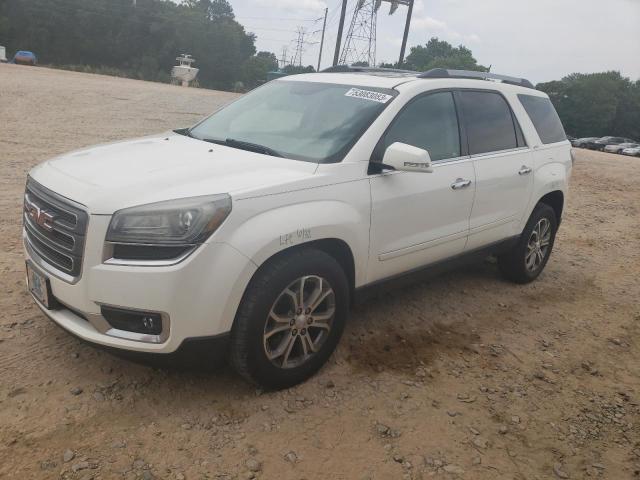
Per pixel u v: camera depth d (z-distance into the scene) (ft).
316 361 11.55
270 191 10.27
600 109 311.88
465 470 9.62
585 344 14.88
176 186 9.94
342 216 11.26
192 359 9.86
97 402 10.24
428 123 13.84
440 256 14.48
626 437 11.03
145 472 8.77
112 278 9.29
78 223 9.51
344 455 9.63
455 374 12.60
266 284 10.12
